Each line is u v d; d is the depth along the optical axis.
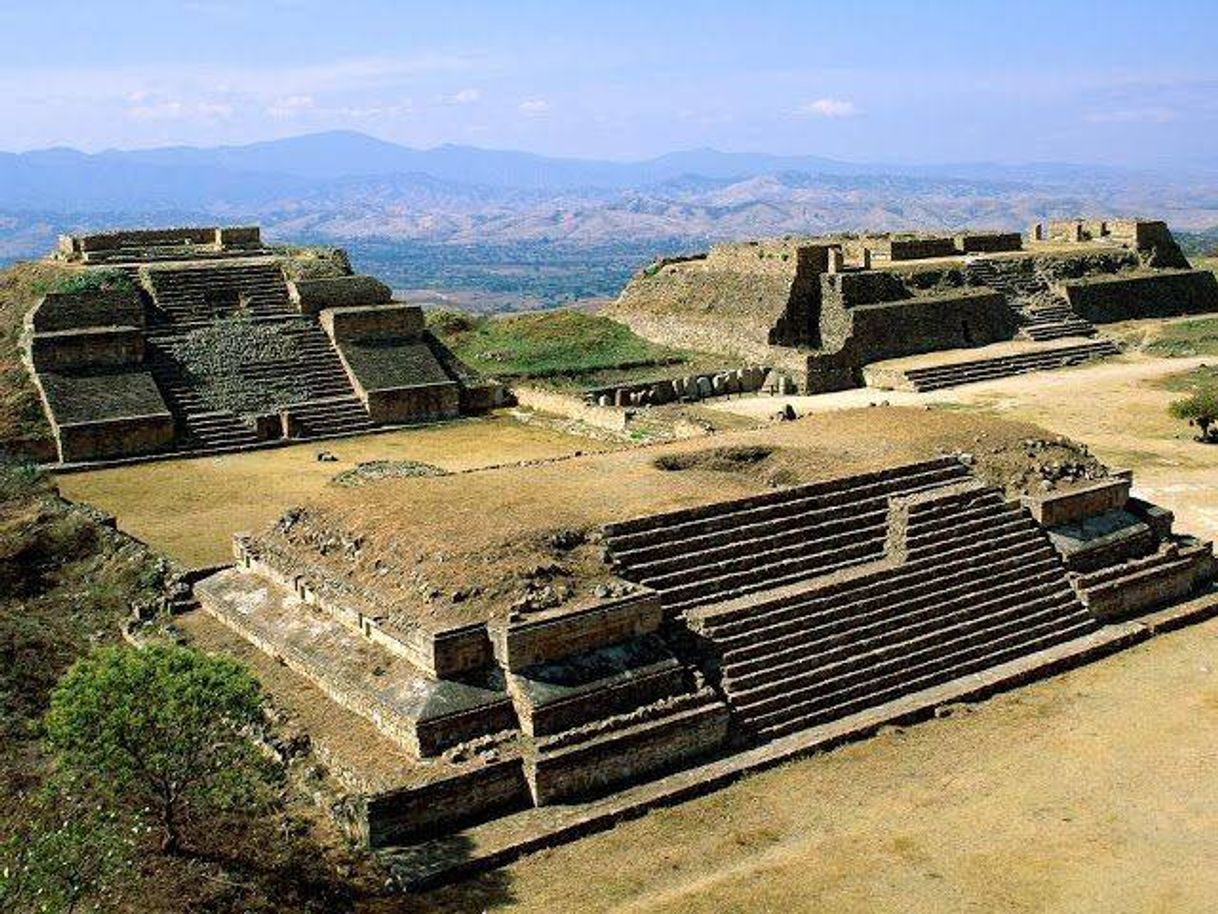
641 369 72.56
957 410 62.94
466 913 20.69
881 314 74.56
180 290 63.62
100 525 38.75
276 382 59.75
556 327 82.19
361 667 26.14
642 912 20.61
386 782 22.95
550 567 27.22
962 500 33.78
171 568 35.41
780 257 78.12
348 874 21.64
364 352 62.94
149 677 21.64
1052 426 58.66
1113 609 33.38
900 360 73.44
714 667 26.92
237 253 72.69
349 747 24.47
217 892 20.78
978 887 21.27
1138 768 25.41
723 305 79.88
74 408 53.41
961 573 31.69
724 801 24.25
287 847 22.31
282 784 24.20
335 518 31.36
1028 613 31.77
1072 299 85.19
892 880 21.50
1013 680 29.47
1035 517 34.34
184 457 53.72
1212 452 52.81
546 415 63.19
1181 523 42.28
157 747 21.36
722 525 30.55
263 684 27.42
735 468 36.22
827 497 32.59
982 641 30.48
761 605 28.31
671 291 85.50
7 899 18.70
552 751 23.88
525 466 35.75
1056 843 22.64
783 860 22.19
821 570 30.67
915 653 29.28
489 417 63.12
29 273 66.75
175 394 56.94
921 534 32.19
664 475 34.12
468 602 25.77
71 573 36.06
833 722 27.20
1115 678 30.03
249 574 32.81
